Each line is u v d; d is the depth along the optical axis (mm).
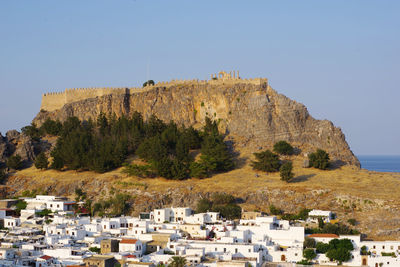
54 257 174000
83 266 162625
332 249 186875
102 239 193625
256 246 186000
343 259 183500
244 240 196625
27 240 194875
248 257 181250
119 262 168625
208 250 184625
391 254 189500
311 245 193250
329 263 185000
